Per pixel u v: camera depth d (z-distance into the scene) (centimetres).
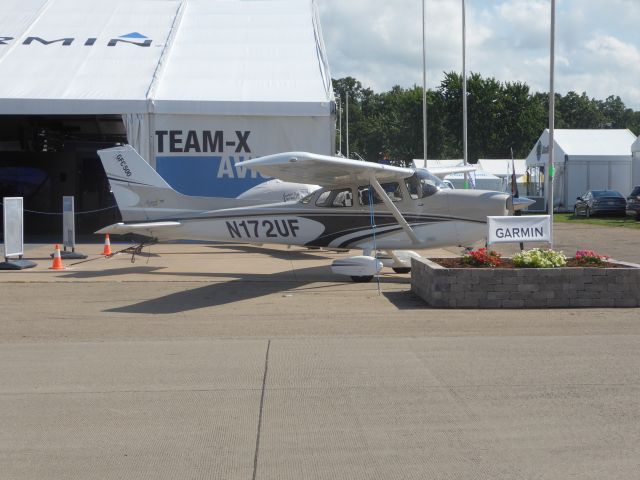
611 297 1024
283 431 519
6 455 477
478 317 956
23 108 2073
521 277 1023
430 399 589
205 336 852
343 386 629
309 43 2581
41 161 2958
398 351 759
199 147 2141
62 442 500
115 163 1505
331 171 1261
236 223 1454
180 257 1817
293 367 697
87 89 2167
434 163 4462
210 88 2211
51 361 727
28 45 2483
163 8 2889
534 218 1193
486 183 3938
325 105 2123
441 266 1085
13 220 1546
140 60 2402
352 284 1309
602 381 636
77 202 3000
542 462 456
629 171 4256
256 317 977
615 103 14062
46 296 1177
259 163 1164
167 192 1495
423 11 3362
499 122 7594
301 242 1436
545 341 802
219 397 601
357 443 493
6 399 598
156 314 1006
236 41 2598
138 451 483
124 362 722
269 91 2197
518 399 586
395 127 9231
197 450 484
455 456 468
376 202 1382
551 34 2017
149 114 2117
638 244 2078
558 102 11050
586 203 3678
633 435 502
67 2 2892
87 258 1777
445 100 7681
